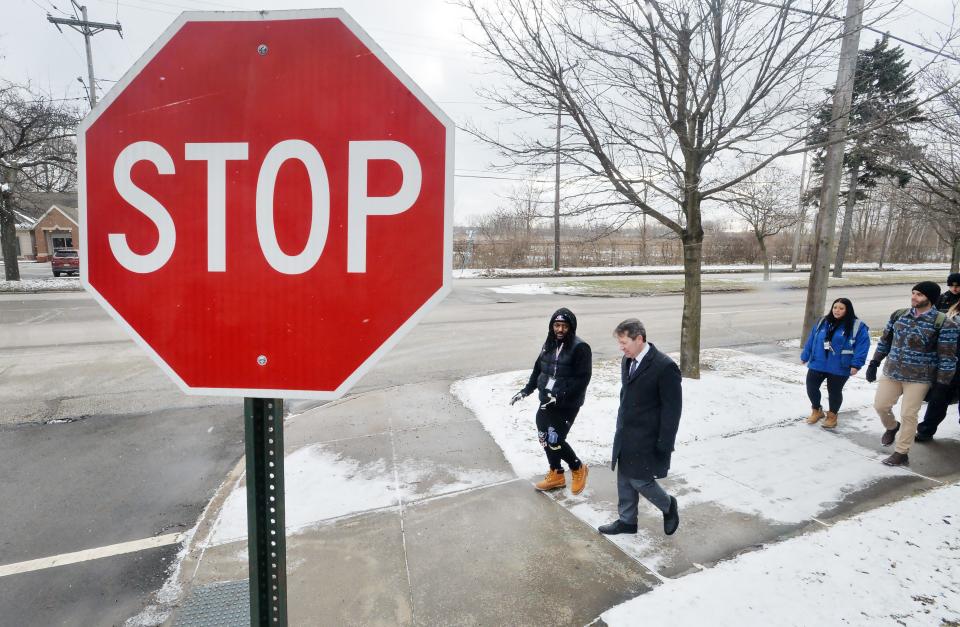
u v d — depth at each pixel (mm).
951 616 2676
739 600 2799
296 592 2980
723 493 4164
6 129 18219
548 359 4035
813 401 5668
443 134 1081
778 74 5449
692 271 6656
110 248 1154
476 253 32375
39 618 2850
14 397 6492
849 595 2838
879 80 6938
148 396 6566
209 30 1096
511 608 2852
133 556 3393
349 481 4324
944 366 4523
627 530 3562
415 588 3014
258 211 1124
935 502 3885
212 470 4625
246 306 1148
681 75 5852
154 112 1117
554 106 5730
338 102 1091
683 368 6855
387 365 8406
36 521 3807
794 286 23922
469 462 4691
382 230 1109
